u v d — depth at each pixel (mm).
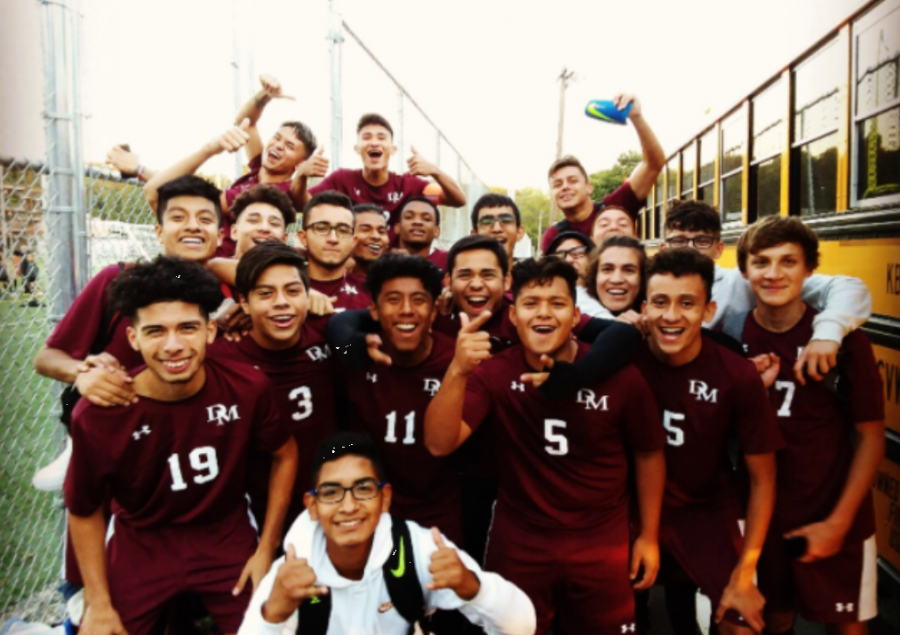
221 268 2943
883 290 2756
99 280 2531
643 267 3031
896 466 2717
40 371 2449
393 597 1926
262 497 2547
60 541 2969
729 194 4824
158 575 2160
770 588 2541
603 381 2230
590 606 2322
